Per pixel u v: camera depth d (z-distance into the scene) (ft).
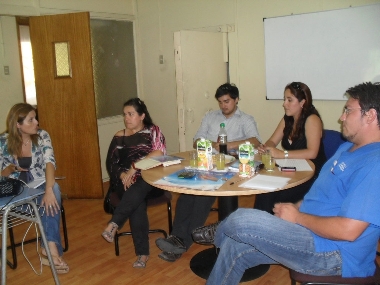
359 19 11.28
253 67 13.85
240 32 13.92
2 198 6.19
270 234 4.89
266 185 6.05
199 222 7.94
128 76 16.80
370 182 4.38
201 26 14.94
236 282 5.44
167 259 8.22
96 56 15.35
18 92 13.44
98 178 13.24
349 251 4.77
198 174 6.82
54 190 8.07
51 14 13.39
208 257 8.31
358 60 11.51
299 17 12.41
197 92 13.52
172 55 16.05
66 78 12.87
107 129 15.89
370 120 4.66
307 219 4.93
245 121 10.04
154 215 11.32
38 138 8.41
